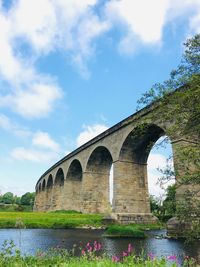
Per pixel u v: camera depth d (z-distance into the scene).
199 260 14.49
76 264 7.34
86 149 53.84
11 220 36.72
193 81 12.09
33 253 16.27
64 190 62.97
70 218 41.47
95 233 30.59
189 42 12.99
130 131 38.75
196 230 11.55
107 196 52.72
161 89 13.75
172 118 13.41
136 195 40.41
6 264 7.58
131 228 27.70
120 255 16.58
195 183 11.70
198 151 11.59
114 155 42.09
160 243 22.33
